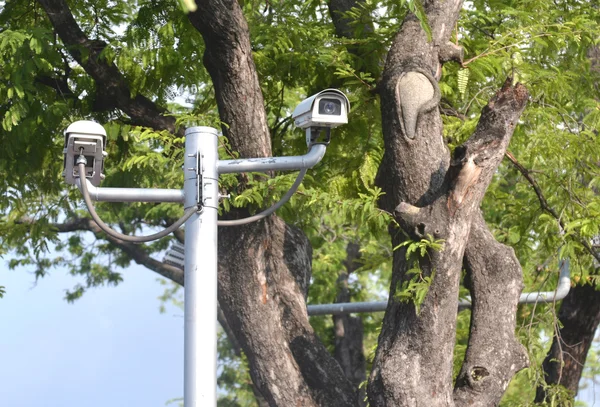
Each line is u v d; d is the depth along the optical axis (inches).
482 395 279.4
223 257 332.5
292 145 394.3
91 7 407.5
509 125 263.3
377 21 357.4
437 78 303.0
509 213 406.6
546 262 390.0
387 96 289.1
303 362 331.9
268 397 329.1
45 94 378.3
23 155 393.1
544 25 339.3
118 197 220.1
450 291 269.6
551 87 345.1
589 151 346.9
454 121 350.9
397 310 277.9
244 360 724.0
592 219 343.0
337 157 373.7
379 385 270.5
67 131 214.2
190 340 215.9
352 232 676.1
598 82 414.6
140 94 374.6
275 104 403.5
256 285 330.3
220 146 321.1
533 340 362.9
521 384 490.6
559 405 366.3
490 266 295.0
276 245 339.9
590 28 351.9
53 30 379.9
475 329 289.4
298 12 407.5
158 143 399.9
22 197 443.8
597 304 468.8
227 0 317.7
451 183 267.3
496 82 361.1
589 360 609.0
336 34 379.2
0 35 354.3
